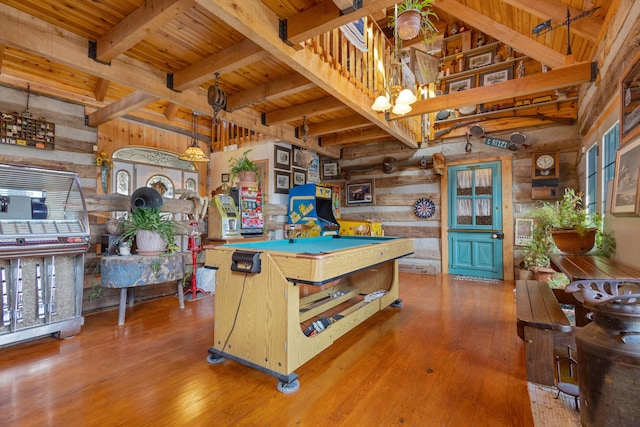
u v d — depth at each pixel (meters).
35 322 2.78
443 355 2.53
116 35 2.71
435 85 5.93
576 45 3.98
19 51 3.71
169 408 1.86
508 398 1.93
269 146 6.13
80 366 2.38
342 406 1.87
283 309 2.12
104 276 3.31
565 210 3.22
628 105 2.28
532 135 5.19
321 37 3.29
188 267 4.65
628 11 2.31
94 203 3.73
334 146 6.98
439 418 1.75
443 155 5.98
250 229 5.25
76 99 4.72
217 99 3.45
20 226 2.77
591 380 1.38
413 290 4.66
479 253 5.66
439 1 4.84
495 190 5.50
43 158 4.39
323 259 2.04
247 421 1.74
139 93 3.90
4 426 1.69
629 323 1.29
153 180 6.21
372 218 6.78
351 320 2.87
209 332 3.07
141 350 2.67
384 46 4.80
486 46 5.57
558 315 2.18
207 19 2.68
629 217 2.35
